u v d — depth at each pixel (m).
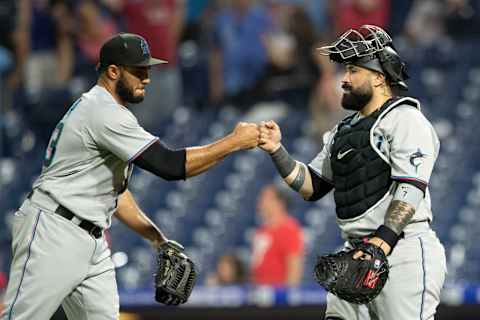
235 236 49.72
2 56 56.38
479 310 26.58
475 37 54.34
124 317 27.05
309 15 50.72
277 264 33.25
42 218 19.33
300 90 51.84
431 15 54.31
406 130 18.16
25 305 19.17
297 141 51.38
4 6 56.38
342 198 18.91
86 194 19.41
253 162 52.09
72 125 19.28
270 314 27.28
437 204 47.72
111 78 19.53
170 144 53.50
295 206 48.59
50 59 55.88
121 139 19.08
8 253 50.56
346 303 19.34
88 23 54.59
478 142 50.38
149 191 52.59
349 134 18.83
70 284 19.33
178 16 53.41
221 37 53.19
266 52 52.28
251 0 52.31
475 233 46.44
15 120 56.69
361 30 18.91
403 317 18.12
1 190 54.59
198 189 52.12
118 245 48.72
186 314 27.20
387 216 17.89
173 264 20.53
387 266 17.75
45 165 19.70
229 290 27.38
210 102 54.41
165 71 53.84
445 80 53.59
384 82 18.91
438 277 18.33
